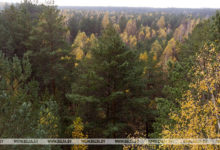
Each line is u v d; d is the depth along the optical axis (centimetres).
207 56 736
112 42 1258
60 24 1888
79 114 1329
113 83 1264
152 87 2036
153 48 5091
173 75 1059
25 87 1181
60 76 1747
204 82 667
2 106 609
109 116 1283
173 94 991
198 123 643
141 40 7975
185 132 668
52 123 956
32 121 704
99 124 1257
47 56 1706
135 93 1370
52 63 1733
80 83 1389
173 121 827
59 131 1182
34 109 1162
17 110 627
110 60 1260
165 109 956
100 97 1247
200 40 1648
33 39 1678
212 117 616
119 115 1258
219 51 879
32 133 641
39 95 1728
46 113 946
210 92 668
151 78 2000
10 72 1103
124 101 1259
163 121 962
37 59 1720
